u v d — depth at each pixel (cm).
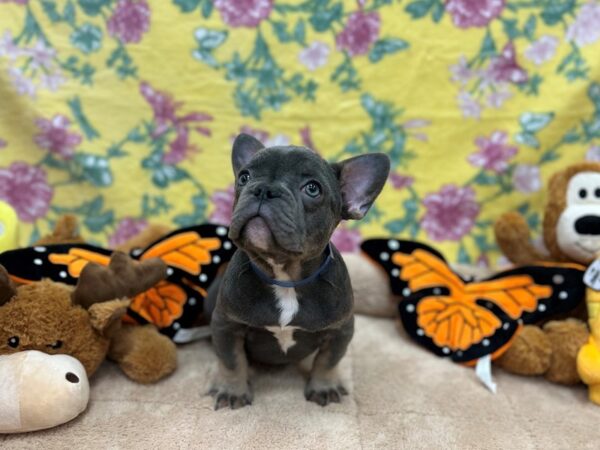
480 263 70
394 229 71
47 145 65
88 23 62
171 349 50
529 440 43
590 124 64
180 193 69
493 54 64
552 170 66
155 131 67
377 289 62
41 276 48
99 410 44
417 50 64
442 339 55
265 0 63
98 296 45
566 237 53
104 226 69
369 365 53
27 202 66
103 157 66
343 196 42
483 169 67
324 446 41
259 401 46
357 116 67
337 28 64
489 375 50
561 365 50
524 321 54
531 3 62
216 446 40
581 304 55
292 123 67
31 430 40
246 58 65
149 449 40
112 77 64
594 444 42
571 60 62
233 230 36
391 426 44
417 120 67
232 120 67
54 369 40
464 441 42
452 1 62
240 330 44
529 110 64
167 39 64
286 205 36
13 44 61
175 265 55
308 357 54
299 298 42
